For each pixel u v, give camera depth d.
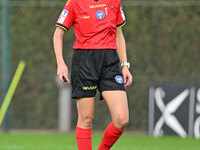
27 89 35.97
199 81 34.72
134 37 35.16
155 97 31.33
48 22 36.03
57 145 26.36
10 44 36.06
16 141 28.72
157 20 35.16
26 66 36.00
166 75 34.94
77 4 14.98
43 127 35.94
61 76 14.95
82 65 14.95
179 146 26.11
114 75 14.79
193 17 34.97
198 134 30.92
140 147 25.52
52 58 35.91
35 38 36.03
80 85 15.03
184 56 34.88
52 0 36.06
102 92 14.91
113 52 15.01
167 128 31.23
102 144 15.54
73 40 35.53
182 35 35.00
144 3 35.22
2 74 35.75
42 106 35.88
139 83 34.97
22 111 35.94
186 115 31.02
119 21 15.66
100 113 34.91
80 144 15.46
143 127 34.88
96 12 14.84
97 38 14.85
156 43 35.03
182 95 31.05
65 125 35.53
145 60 35.03
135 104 34.94
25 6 36.12
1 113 35.38
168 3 35.09
